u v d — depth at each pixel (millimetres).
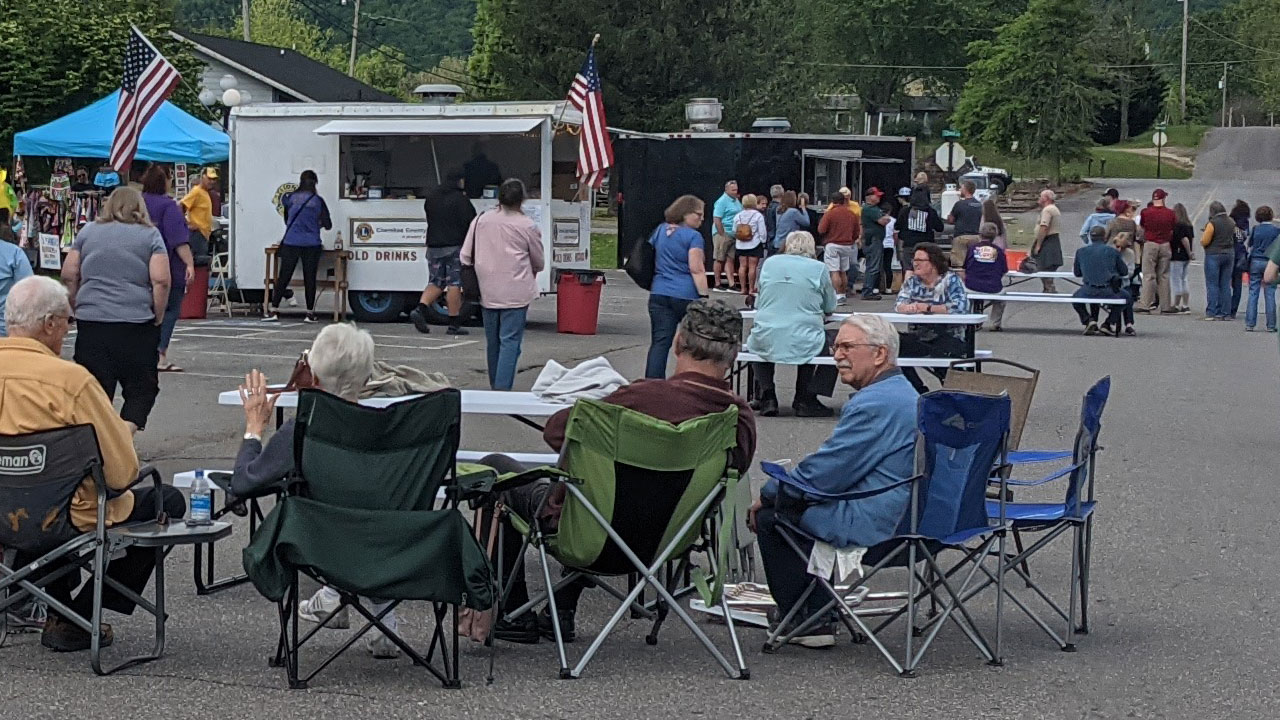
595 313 19359
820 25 68062
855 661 6105
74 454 5586
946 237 34656
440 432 5469
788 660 6102
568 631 6340
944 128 91750
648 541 5902
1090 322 21172
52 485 5594
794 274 12516
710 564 6227
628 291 27406
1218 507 9359
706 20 45344
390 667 5875
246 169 20203
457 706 5371
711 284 28406
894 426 5980
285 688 5547
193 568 7441
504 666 5934
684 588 6871
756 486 9797
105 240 9953
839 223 24969
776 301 12539
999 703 5516
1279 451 11516
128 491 5953
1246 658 6172
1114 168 83188
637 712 5344
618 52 44438
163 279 10047
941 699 5562
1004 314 24516
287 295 20625
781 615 6367
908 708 5441
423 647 6172
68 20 32031
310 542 5379
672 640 6402
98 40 32062
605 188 48625
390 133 19469
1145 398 14570
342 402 5402
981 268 21359
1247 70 121438
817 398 13000
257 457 5652
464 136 20312
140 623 6473
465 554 5441
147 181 13828
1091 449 6430
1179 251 24922
